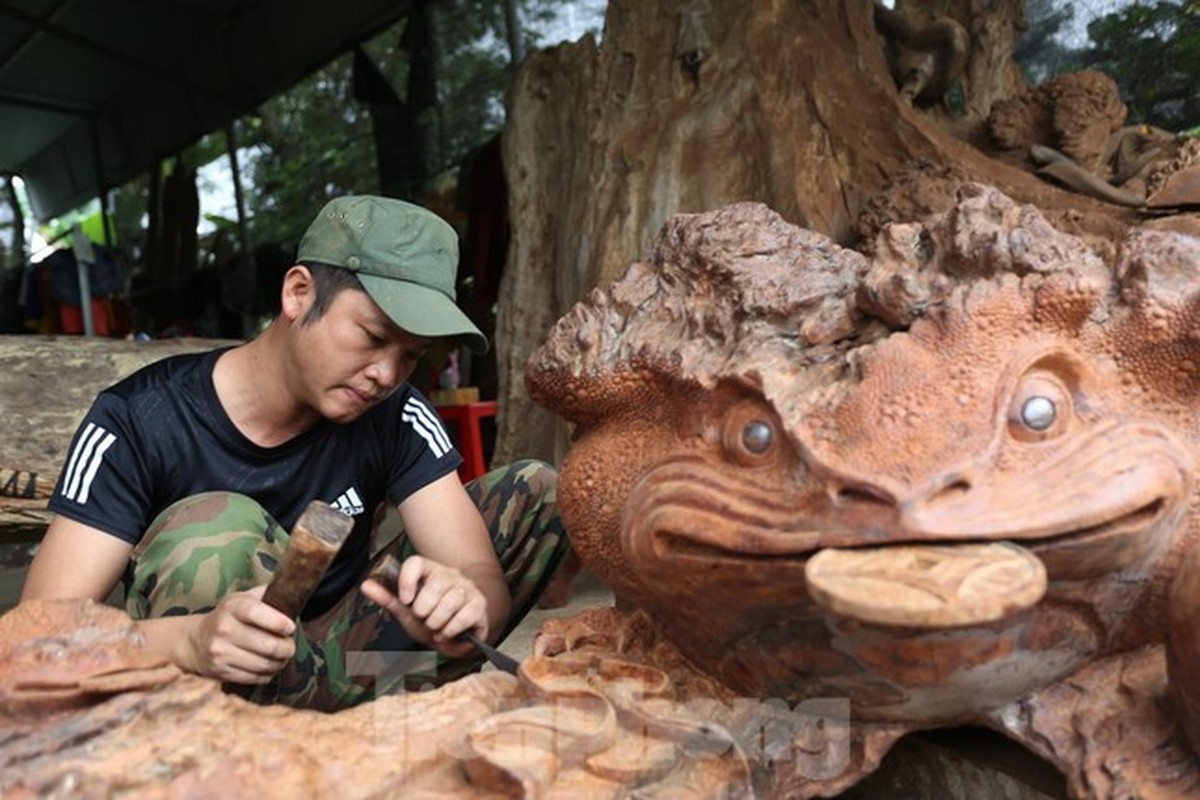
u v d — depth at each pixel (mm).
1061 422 930
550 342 1210
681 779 1004
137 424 1480
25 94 10031
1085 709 1021
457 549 1624
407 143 7016
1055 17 5473
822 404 957
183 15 8266
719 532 961
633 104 3537
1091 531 890
